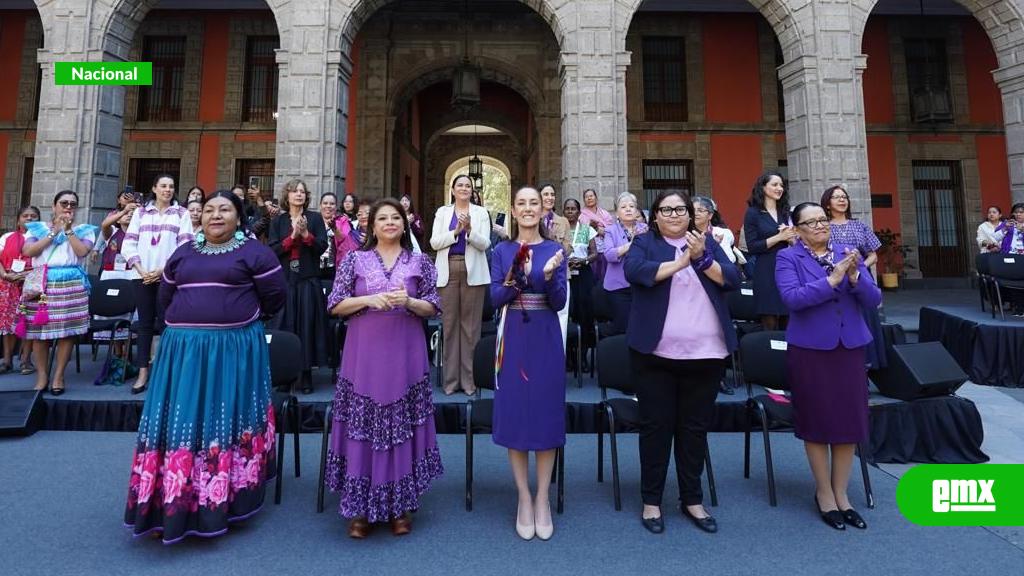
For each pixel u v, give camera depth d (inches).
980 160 552.7
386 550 100.7
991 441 162.2
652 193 546.9
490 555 99.2
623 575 92.4
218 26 533.0
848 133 328.8
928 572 93.2
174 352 101.6
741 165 542.9
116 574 91.3
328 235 201.9
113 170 331.6
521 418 105.4
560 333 110.8
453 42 528.1
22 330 175.0
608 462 148.9
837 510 112.4
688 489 111.5
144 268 182.1
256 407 107.9
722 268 107.0
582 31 325.7
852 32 336.8
